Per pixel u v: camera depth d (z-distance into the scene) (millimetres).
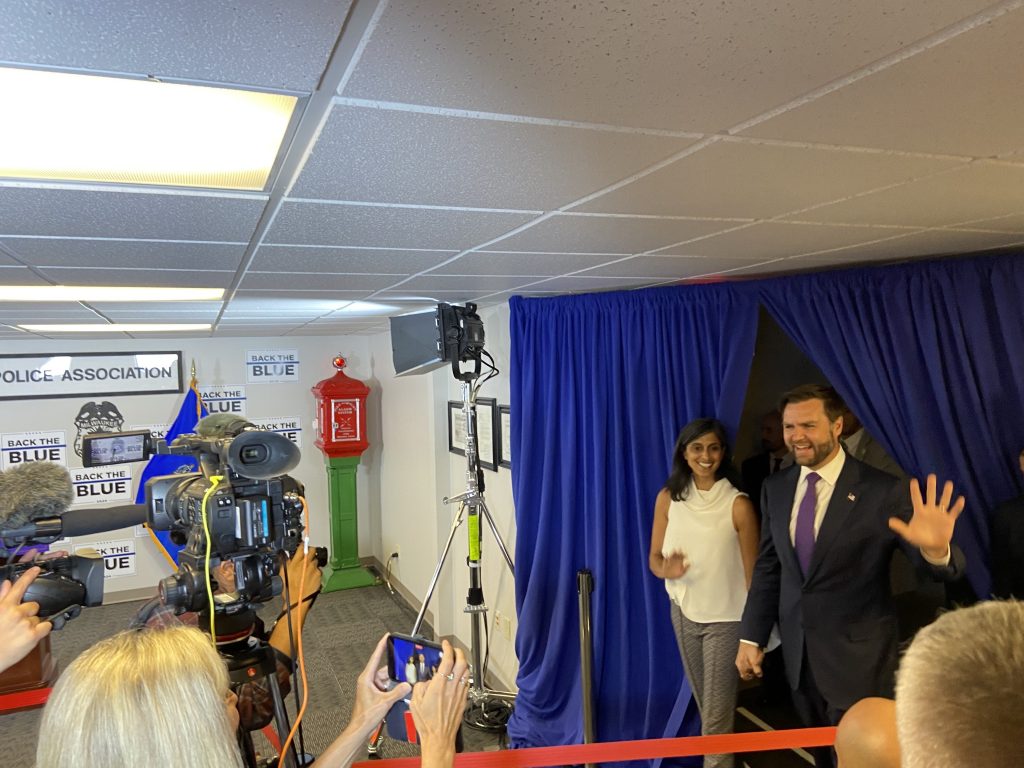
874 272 2291
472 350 2850
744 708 3139
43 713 844
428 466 4344
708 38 642
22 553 1381
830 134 938
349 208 1278
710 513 2492
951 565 1833
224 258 1762
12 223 1299
